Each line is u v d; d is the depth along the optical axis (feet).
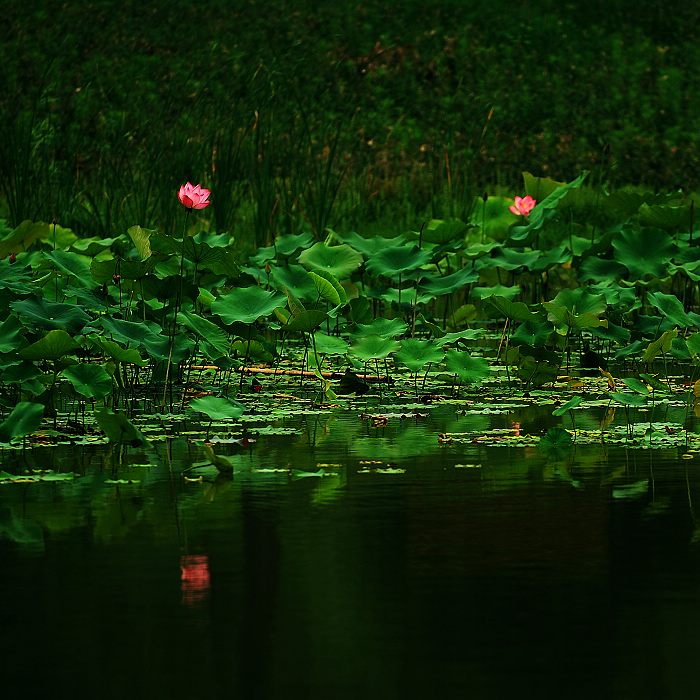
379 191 68.49
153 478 23.98
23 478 23.73
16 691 13.47
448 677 13.82
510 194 71.92
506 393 35.70
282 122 73.00
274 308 34.24
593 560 18.13
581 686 13.57
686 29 105.09
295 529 19.94
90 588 16.88
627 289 40.40
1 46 85.15
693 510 21.18
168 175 57.26
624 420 30.94
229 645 14.74
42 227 45.06
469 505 21.58
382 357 34.50
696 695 13.34
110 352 30.17
